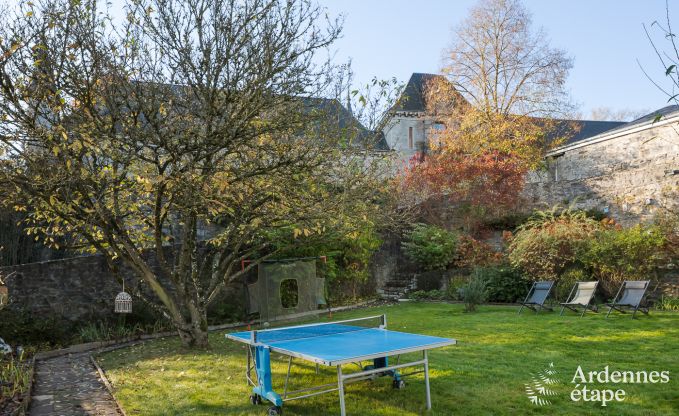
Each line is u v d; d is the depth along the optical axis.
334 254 14.89
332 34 7.80
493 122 24.38
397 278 17.77
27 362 8.94
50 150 7.13
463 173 16.98
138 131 6.99
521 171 17.33
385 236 17.81
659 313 10.50
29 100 7.19
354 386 5.84
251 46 7.34
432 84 26.61
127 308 9.25
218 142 7.25
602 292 12.64
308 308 13.31
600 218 15.75
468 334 8.99
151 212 9.80
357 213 8.64
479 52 25.45
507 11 24.98
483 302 13.71
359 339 5.39
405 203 17.53
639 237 12.27
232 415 5.00
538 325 9.67
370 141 8.44
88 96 7.03
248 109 7.47
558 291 12.74
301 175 7.81
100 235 9.30
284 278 13.14
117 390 6.21
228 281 9.05
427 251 16.53
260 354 5.26
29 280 10.86
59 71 6.91
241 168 7.88
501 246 16.86
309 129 7.87
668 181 14.21
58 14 7.04
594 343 7.77
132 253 8.48
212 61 7.29
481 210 17.05
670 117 14.03
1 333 10.03
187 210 7.87
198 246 13.03
